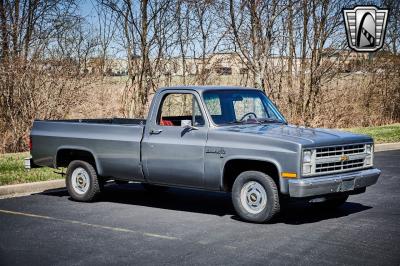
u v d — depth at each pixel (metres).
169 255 6.57
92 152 9.80
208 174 8.43
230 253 6.59
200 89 8.77
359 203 9.59
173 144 8.77
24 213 9.09
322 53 22.08
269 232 7.56
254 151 7.94
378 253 6.49
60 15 18.16
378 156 16.31
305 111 22.06
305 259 6.29
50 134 10.38
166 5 18.78
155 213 9.02
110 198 10.46
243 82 20.31
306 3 20.70
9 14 17.73
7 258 6.57
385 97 24.88
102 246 7.03
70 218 8.70
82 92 17.47
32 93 16.67
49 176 11.96
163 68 19.28
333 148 8.02
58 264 6.30
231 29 19.53
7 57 16.94
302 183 7.52
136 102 18.83
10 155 15.24
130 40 18.91
